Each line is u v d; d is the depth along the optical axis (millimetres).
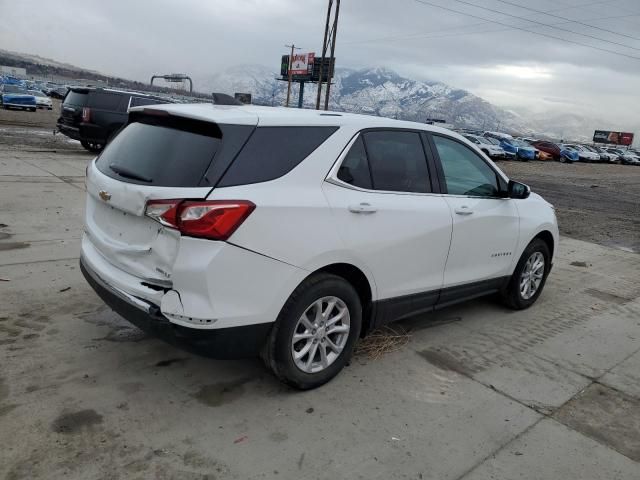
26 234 6449
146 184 3045
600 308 5734
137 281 3164
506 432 3219
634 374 4160
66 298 4617
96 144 15562
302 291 3246
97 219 3596
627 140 102000
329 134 3443
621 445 3186
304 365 3396
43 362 3549
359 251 3469
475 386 3748
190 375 3553
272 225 3021
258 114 3250
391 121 3953
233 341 3027
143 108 3516
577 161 46469
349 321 3584
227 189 2926
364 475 2734
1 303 4402
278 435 2998
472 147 4594
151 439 2865
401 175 3881
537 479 2818
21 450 2678
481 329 4816
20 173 10773
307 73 63406
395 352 4184
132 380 3432
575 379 3992
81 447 2744
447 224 4102
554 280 6746
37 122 28078
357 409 3324
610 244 9656
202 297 2885
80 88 15469
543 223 5277
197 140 3107
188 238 2852
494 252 4711
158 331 3027
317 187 3301
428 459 2904
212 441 2895
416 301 4066
